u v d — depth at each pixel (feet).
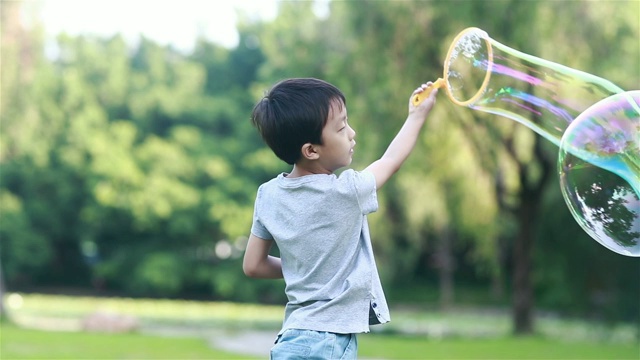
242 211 80.38
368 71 40.37
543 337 45.91
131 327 45.75
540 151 44.32
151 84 87.45
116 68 86.38
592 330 50.39
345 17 40.96
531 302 47.21
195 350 34.01
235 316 64.95
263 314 68.69
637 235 8.70
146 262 82.23
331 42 44.47
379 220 54.44
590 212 8.87
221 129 88.22
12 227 80.07
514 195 46.98
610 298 49.80
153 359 29.43
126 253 84.58
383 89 39.75
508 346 39.42
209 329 50.88
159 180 80.53
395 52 40.27
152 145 82.07
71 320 53.01
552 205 49.75
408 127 7.95
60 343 34.63
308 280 7.25
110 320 45.57
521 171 45.14
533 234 46.83
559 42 39.34
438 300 89.25
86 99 81.92
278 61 47.37
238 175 82.69
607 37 39.60
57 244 87.76
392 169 7.66
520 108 9.11
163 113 86.63
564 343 41.65
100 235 85.61
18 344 33.27
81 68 86.33
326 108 7.27
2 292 48.80
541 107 9.18
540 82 9.21
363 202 7.29
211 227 82.94
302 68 44.78
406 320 65.41
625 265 49.42
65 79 80.89
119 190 80.53
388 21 39.65
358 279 7.13
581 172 8.89
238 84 91.71
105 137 81.15
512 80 8.96
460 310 80.02
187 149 83.66
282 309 77.30
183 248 84.79
